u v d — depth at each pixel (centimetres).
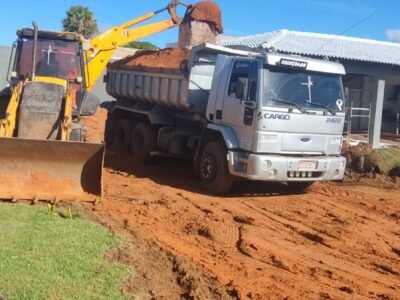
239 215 984
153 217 913
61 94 1070
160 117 1441
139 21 1673
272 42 2028
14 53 1231
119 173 1334
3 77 2656
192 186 1244
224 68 1179
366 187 1401
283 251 793
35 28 1119
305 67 1112
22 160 917
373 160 1576
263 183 1316
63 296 534
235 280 646
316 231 914
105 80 1802
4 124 974
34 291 536
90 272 601
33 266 599
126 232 787
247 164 1091
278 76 1096
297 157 1116
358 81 2519
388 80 2619
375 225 979
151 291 575
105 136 1767
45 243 680
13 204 870
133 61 1599
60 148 913
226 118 1155
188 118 1344
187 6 1711
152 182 1244
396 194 1318
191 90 1264
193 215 955
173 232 841
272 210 1048
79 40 1248
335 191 1282
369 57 2003
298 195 1212
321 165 1134
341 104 1161
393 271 734
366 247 839
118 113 1719
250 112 1089
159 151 1439
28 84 1071
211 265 695
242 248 786
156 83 1407
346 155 1605
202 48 1230
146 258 679
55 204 894
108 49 1633
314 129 1127
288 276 686
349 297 628
